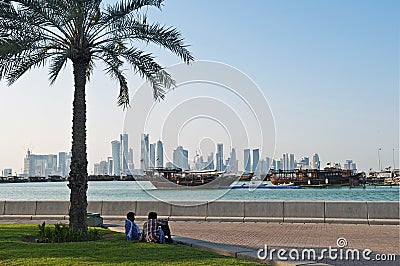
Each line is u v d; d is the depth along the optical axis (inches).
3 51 613.9
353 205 908.6
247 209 952.3
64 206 1027.3
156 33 672.4
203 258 469.7
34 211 1034.1
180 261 454.0
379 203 900.0
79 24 634.8
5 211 1043.9
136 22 674.2
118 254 493.7
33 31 647.8
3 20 635.5
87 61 665.6
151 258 470.0
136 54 688.4
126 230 613.0
